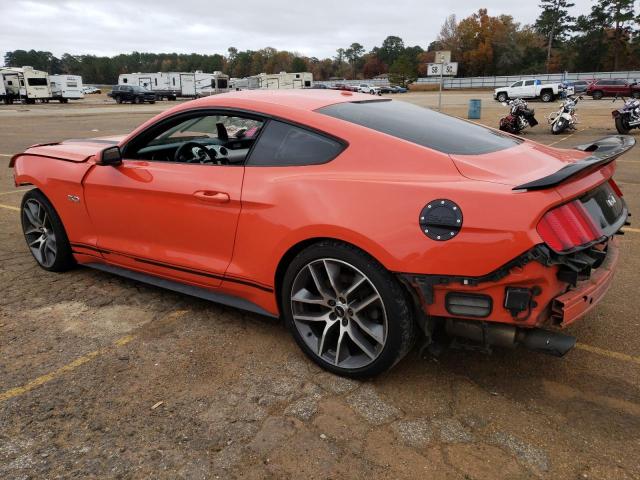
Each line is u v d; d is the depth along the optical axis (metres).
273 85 59.69
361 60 150.12
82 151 4.12
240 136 3.26
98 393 2.72
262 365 2.99
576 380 2.83
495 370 2.93
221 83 57.66
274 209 2.88
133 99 48.62
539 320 2.41
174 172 3.36
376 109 3.23
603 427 2.46
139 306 3.77
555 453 2.29
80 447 2.33
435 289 2.46
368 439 2.38
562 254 2.28
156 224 3.48
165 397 2.69
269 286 3.05
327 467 2.21
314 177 2.79
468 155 2.70
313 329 2.99
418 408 2.60
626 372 2.90
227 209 3.09
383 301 2.58
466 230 2.35
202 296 3.45
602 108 28.20
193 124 3.46
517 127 16.69
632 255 4.79
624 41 91.38
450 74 17.36
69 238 4.14
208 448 2.33
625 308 3.68
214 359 3.06
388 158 2.69
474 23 100.19
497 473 2.17
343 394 2.72
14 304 3.79
